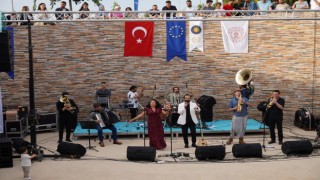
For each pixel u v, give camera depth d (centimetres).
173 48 2105
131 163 1446
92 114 1733
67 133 1809
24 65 2116
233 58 2156
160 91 2156
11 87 2116
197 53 2148
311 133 1956
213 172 1323
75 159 1509
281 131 1703
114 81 2147
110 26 2133
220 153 1466
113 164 1436
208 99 1938
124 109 2131
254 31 2150
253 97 2166
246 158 1488
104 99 1975
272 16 2145
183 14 2130
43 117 2041
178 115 1669
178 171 1341
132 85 2142
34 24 2111
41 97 2127
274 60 2158
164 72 2150
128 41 2098
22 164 1266
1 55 1439
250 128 1917
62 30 2122
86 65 2138
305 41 2148
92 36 2133
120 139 1870
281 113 1702
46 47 2120
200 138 1856
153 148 1479
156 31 2136
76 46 2131
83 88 2141
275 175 1286
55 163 1456
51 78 2128
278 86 2164
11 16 2089
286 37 2150
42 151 1551
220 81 2162
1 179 1288
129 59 2144
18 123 1895
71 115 1803
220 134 1952
